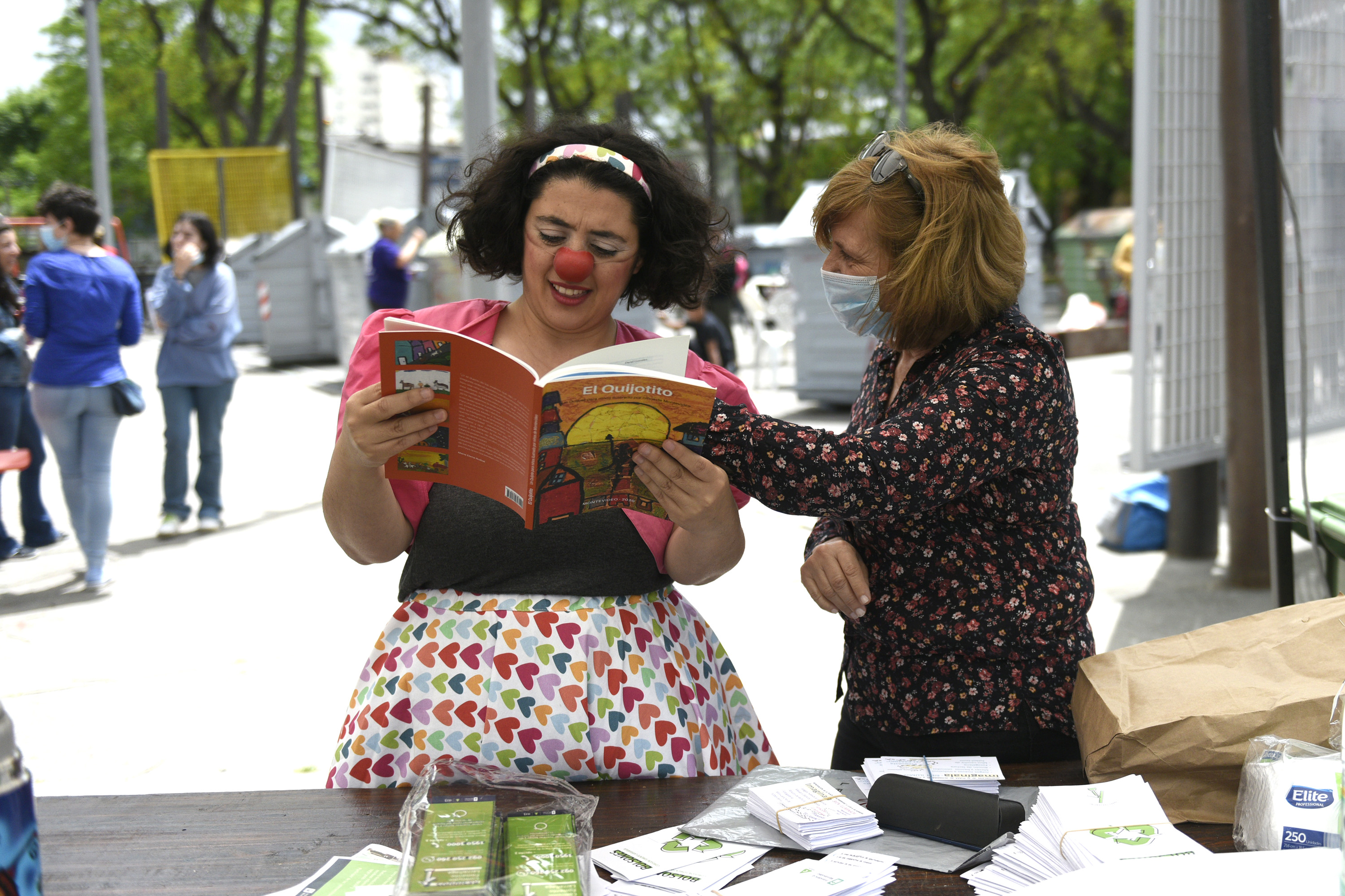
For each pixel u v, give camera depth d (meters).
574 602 1.83
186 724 4.09
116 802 1.69
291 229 16.84
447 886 1.23
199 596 5.75
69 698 4.37
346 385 1.81
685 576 1.90
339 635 5.09
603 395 1.45
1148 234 5.06
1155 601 5.27
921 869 1.46
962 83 27.97
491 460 1.55
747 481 1.57
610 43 29.05
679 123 30.83
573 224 1.77
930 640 1.76
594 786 1.74
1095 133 29.17
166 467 7.03
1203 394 5.46
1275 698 1.52
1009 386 1.60
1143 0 4.89
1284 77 4.07
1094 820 1.41
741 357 16.36
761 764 2.06
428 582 1.85
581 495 1.56
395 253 12.08
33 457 6.81
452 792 1.50
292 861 1.50
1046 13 24.23
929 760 1.68
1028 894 1.21
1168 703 1.56
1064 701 1.76
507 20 27.75
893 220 1.67
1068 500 1.76
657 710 1.81
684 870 1.43
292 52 33.69
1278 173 2.61
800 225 11.17
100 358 5.77
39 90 43.50
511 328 1.93
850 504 1.54
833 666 4.54
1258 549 5.38
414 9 28.06
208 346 6.96
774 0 27.92
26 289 5.67
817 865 1.42
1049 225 12.61
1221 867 1.24
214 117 33.84
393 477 1.62
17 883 1.17
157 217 19.16
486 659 1.78
